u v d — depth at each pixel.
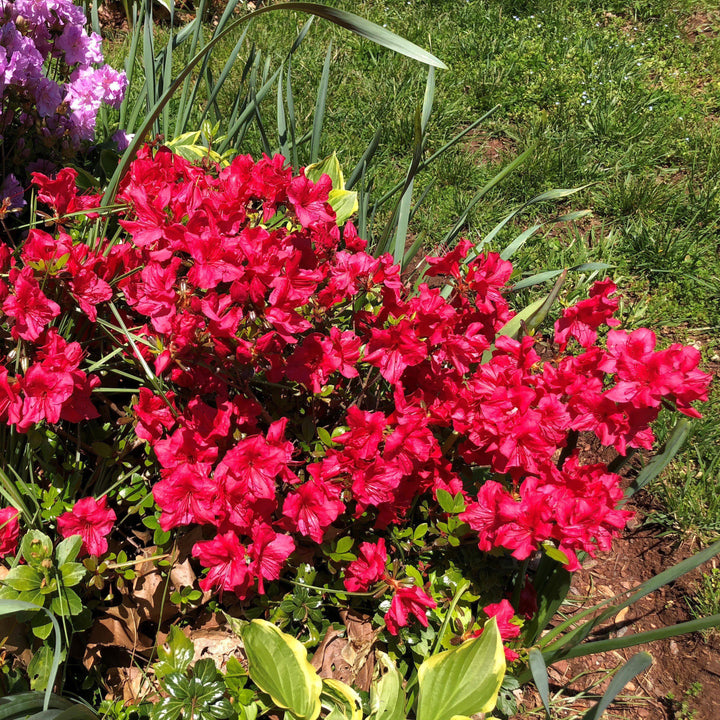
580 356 1.82
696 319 3.32
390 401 2.14
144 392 1.71
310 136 2.97
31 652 1.74
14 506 1.76
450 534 1.90
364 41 4.89
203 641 1.89
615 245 3.63
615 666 2.21
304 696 1.65
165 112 2.84
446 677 1.68
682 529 2.54
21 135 2.52
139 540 2.03
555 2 5.49
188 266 1.86
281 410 2.01
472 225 3.69
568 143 4.16
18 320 1.71
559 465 2.07
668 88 4.67
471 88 4.65
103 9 5.12
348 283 1.89
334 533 1.98
